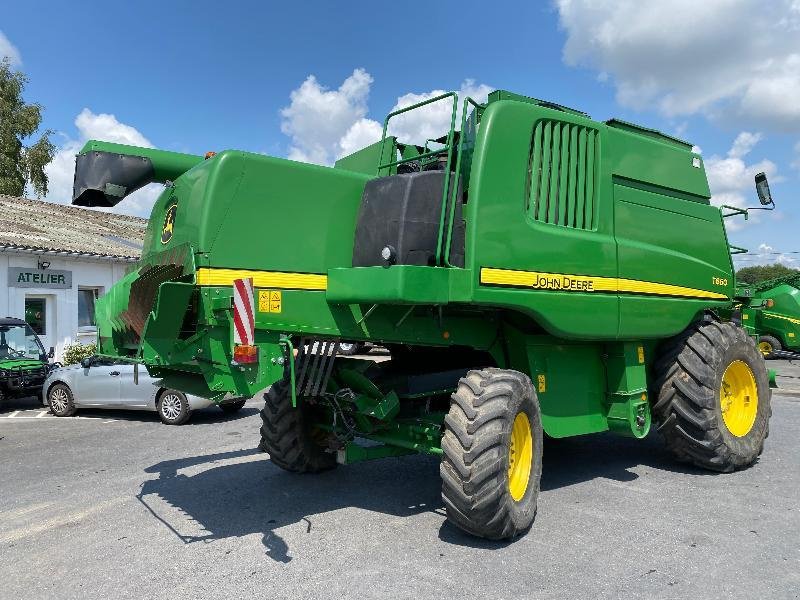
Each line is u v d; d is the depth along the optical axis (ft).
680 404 20.90
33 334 46.60
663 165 21.12
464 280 14.98
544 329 17.48
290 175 15.70
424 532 15.75
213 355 14.58
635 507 17.54
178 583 13.00
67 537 16.03
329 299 15.71
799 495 18.49
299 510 17.66
